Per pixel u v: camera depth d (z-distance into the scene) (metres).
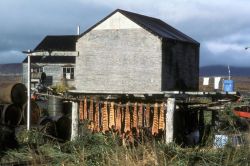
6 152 10.91
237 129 9.67
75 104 12.70
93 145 10.98
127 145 9.76
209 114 17.11
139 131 11.20
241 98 13.09
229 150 8.44
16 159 10.52
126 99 12.02
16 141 11.95
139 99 11.85
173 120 10.93
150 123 11.30
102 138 11.31
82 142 11.23
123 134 11.28
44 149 11.11
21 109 17.23
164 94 11.42
